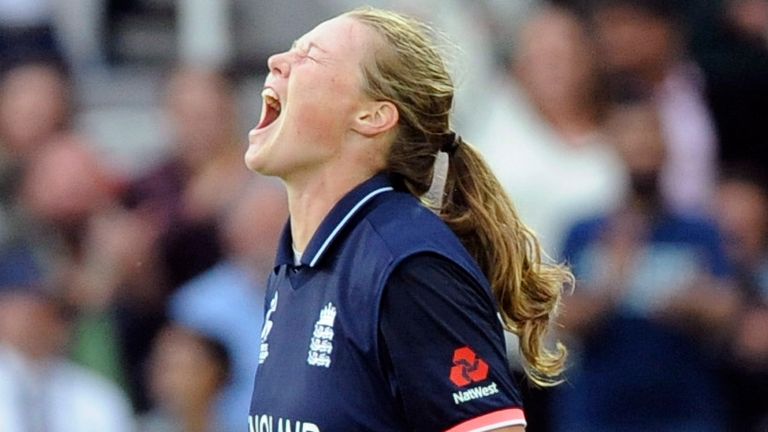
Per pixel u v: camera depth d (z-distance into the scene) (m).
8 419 29.05
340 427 13.14
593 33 30.45
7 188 33.47
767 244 31.28
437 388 12.98
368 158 13.70
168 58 36.91
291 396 13.35
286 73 13.76
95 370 31.34
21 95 34.09
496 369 13.21
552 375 14.69
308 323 13.48
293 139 13.63
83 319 31.75
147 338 31.80
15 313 29.45
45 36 35.66
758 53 31.91
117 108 36.47
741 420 28.31
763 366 28.25
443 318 13.06
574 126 29.48
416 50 13.73
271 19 36.31
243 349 29.62
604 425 26.91
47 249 32.41
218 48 36.25
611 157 28.59
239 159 33.22
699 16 32.19
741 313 28.20
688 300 27.03
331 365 13.23
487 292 13.43
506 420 13.10
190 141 33.19
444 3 32.28
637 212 27.34
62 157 33.28
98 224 32.75
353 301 13.24
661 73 30.86
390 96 13.60
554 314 14.80
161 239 32.34
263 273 29.98
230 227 31.41
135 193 33.41
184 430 29.41
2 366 29.34
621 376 26.89
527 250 14.30
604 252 27.09
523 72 30.00
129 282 32.00
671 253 27.17
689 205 29.45
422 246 13.22
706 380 27.23
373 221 13.49
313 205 13.74
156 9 37.09
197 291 30.31
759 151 31.45
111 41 37.22
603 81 29.88
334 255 13.56
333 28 13.73
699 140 30.95
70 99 34.94
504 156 29.38
